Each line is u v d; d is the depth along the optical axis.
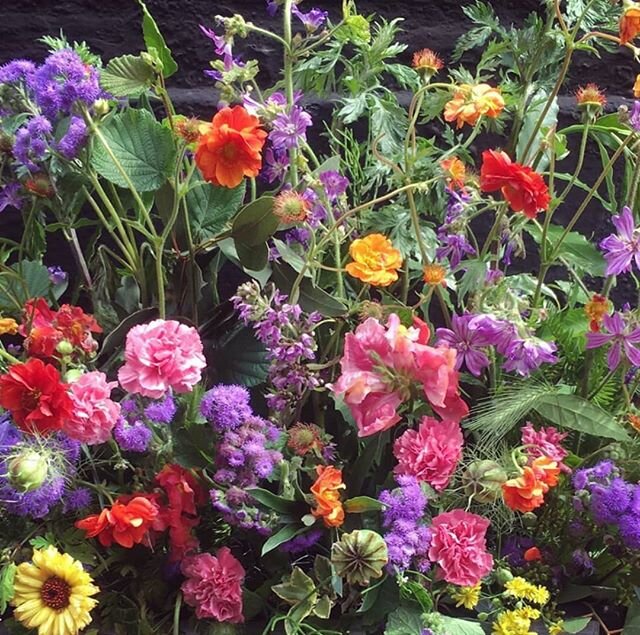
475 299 0.82
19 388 0.66
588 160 1.16
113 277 0.90
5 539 0.74
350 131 1.03
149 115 0.79
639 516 0.73
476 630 0.71
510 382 0.89
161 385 0.67
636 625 0.78
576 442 0.89
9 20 1.08
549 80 0.96
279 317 0.74
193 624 0.76
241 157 0.72
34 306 0.80
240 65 0.86
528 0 1.14
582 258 0.90
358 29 0.84
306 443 0.76
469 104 0.80
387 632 0.72
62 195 0.82
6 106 0.77
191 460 0.75
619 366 0.90
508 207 0.89
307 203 0.78
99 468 0.79
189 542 0.75
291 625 0.73
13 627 0.71
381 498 0.74
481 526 0.74
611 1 0.89
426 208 0.90
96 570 0.74
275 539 0.72
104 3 1.09
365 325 0.71
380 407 0.71
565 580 0.84
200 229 0.85
